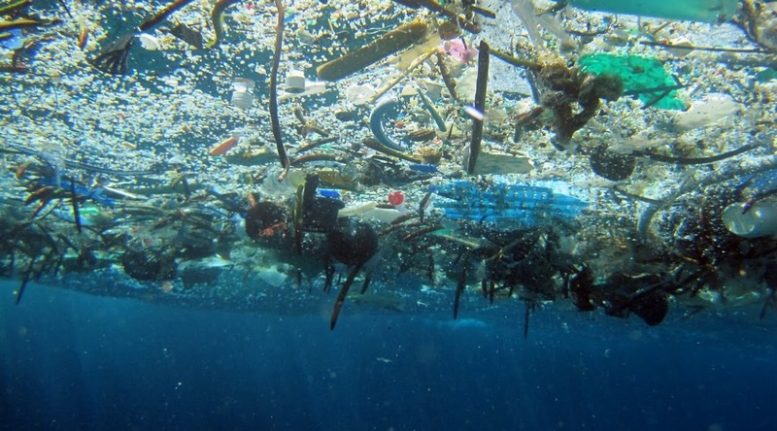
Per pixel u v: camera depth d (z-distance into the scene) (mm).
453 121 5547
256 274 14391
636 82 3658
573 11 3762
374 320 40281
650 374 81875
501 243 7840
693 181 6086
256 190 7957
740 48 4164
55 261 12391
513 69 4363
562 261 7883
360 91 5508
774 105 4824
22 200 9422
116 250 11492
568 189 6984
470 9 3363
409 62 4500
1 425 66188
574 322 24688
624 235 7609
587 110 3902
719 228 6355
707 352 41875
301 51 4969
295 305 27250
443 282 13328
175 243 10141
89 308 47000
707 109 4883
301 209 5559
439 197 7508
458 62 4605
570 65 3963
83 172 8102
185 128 6734
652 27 3998
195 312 42281
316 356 104500
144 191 8539
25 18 4188
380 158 6664
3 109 6410
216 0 4234
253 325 53750
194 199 8570
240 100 5719
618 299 7988
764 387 92125
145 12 4410
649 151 5520
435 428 103562
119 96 6043
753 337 24750
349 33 4645
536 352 62031
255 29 4648
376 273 11461
